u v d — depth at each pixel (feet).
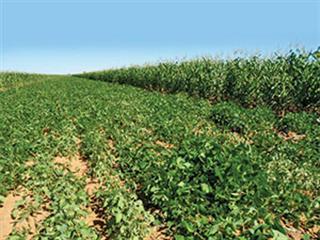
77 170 30.19
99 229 21.44
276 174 27.43
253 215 20.97
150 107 57.57
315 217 23.15
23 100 67.41
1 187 26.14
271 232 18.40
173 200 22.02
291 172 28.66
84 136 38.96
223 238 18.42
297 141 38.37
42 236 19.19
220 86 67.87
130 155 31.04
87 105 60.18
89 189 27.17
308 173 28.30
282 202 23.45
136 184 27.25
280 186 25.46
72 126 43.47
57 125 43.60
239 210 21.01
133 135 39.11
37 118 47.11
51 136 37.73
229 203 22.06
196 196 22.62
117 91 90.53
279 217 22.71
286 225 22.26
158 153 32.32
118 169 30.07
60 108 56.65
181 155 27.02
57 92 86.53
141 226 20.27
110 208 21.76
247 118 46.83
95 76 192.44
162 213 22.41
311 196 26.11
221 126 46.60
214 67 71.51
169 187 23.53
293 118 46.78
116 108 56.13
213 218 21.20
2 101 67.77
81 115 49.65
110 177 28.30
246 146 31.91
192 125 45.32
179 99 67.10
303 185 26.78
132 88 102.63
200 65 77.05
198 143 28.86
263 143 36.70
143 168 27.73
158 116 47.47
